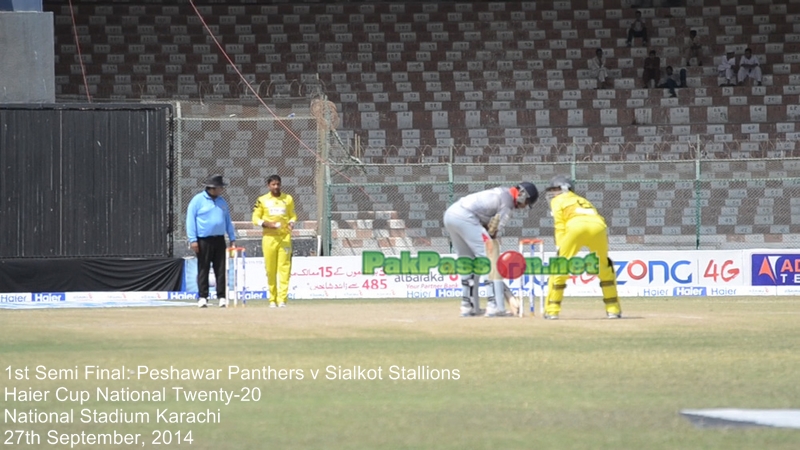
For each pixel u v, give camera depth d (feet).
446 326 105.60
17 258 166.61
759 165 267.18
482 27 317.63
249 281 181.47
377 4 319.06
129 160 169.37
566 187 113.19
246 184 242.17
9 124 166.40
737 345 87.66
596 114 292.81
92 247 168.55
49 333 99.96
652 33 318.24
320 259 182.50
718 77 302.86
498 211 116.26
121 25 308.60
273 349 85.25
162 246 170.30
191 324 110.52
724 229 253.44
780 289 187.83
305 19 316.19
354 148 262.88
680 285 187.21
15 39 172.76
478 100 303.89
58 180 167.63
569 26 318.65
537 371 72.54
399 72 309.22
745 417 55.88
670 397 62.13
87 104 168.55
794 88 300.40
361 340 91.91
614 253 186.70
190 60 306.76
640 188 255.91
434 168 266.16
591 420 55.31
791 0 319.68
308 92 303.07
